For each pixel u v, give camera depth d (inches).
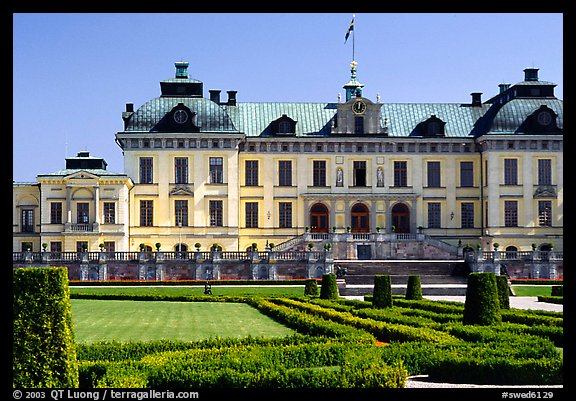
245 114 4424.2
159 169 4151.1
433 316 1791.3
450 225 4352.9
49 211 3934.5
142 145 4148.6
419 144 4350.4
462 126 4458.7
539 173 4259.4
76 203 3939.5
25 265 3501.5
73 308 2247.8
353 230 4330.7
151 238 4131.4
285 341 1299.2
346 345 1207.6
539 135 4227.4
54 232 3922.2
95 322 1830.7
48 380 835.4
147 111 4183.1
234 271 3575.3
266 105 4483.3
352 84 4852.4
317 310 1948.8
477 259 3686.0
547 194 4242.1
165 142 4156.0
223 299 2576.3
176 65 4293.8
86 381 986.1
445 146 4365.2
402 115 4498.0
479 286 1573.6
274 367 1007.0
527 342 1215.6
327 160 4313.5
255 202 4274.1
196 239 4158.5
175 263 3560.5
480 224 4360.2
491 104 4623.5
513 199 4244.6
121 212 3956.7
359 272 3629.4
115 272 3540.8
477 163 4370.1
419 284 2534.5
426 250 4114.2
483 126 4429.1
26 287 831.7
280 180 4298.7
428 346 1180.5
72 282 3297.2
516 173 4254.4
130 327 1723.7
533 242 4234.7
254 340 1294.3
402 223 4360.2
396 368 959.6
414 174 4345.5
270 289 3085.6
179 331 1649.9
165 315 2030.0
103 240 3946.9
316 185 4313.5
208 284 2940.5
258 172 4281.5
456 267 3715.6
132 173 4138.8
